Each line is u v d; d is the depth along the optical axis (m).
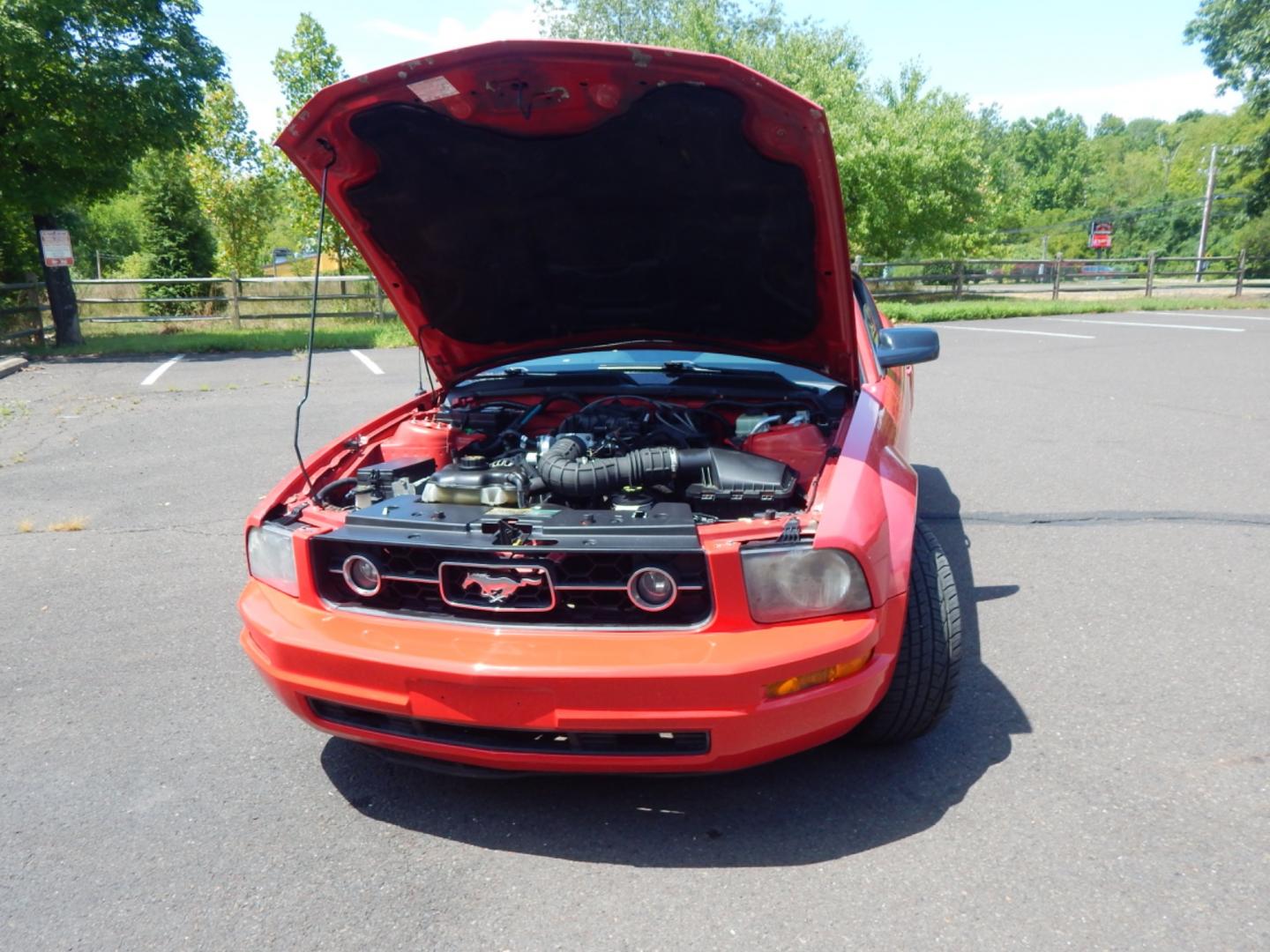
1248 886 2.29
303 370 12.38
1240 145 24.52
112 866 2.57
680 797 2.81
